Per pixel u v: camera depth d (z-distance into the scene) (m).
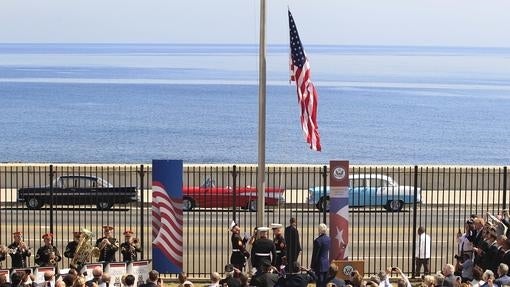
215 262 30.89
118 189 42.16
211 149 114.88
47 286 21.80
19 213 41.69
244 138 124.81
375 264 30.02
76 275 20.14
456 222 39.25
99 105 170.12
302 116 26.36
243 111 160.00
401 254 32.34
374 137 129.00
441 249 31.81
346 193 26.23
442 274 21.56
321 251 24.62
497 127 146.62
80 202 41.12
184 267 30.02
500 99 198.88
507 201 45.53
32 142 121.69
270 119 148.38
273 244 25.08
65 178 43.47
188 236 32.94
